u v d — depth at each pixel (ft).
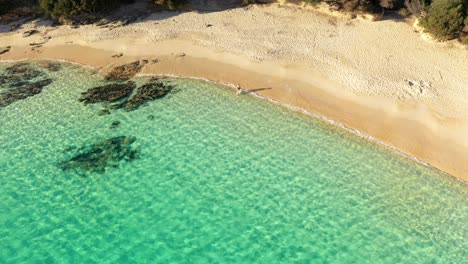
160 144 99.50
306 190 87.45
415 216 81.87
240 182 89.56
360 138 99.76
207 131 102.78
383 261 74.38
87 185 89.81
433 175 90.17
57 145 100.22
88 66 129.59
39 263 74.90
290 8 148.15
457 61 120.26
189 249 76.69
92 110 110.73
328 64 122.62
